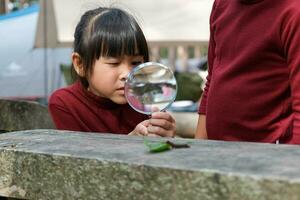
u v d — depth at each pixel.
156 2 4.33
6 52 4.52
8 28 4.54
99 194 0.88
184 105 3.61
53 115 1.50
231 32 1.42
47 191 0.93
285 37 1.28
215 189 0.77
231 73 1.40
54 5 4.21
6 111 1.74
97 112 1.49
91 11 1.53
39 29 4.39
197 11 4.34
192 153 0.88
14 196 0.97
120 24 1.43
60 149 0.95
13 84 4.52
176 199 0.81
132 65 1.44
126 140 1.03
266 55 1.34
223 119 1.40
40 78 4.52
